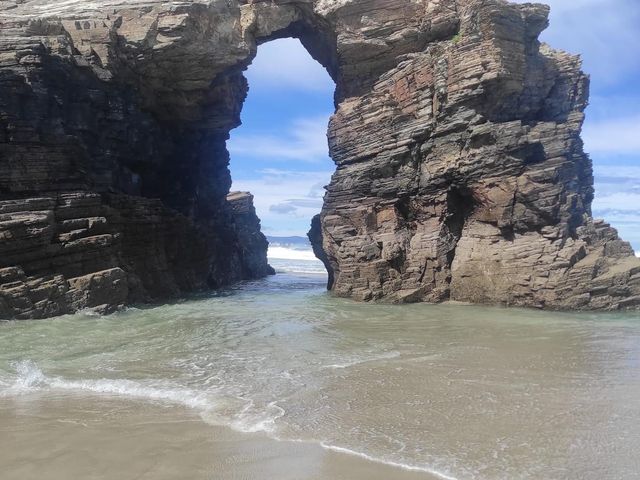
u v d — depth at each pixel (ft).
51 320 62.08
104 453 24.53
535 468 22.70
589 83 91.15
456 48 84.84
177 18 93.61
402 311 75.05
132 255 87.25
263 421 28.89
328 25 104.42
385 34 98.07
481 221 85.92
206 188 133.49
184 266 107.34
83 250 71.00
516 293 78.23
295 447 25.21
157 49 94.58
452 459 23.67
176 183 121.80
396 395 33.78
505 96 84.64
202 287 113.91
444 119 86.99
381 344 51.34
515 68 82.89
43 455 24.31
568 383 36.63
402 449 24.88
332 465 23.13
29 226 63.87
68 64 85.15
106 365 42.32
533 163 83.25
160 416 29.84
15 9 99.19
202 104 114.01
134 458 23.98
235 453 24.52
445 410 30.68
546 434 26.68
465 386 35.86
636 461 23.45
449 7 93.45
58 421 28.94
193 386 36.06
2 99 73.10
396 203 91.86
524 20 84.79
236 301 89.40
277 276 167.84
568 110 89.76
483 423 28.37
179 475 22.26
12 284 60.75
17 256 62.69
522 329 60.13
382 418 29.32
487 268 81.51
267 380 37.60
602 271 76.07
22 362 42.91
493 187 82.38
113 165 95.09
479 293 81.76
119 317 68.18
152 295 89.97
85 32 91.15
